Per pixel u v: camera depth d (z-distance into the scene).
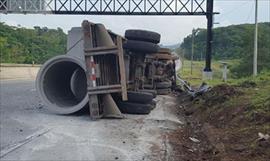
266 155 8.68
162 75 27.11
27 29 95.81
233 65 78.38
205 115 15.88
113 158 8.90
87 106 15.62
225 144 10.24
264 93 15.45
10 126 12.34
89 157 8.91
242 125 11.96
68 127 12.56
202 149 10.44
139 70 18.61
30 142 10.16
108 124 13.45
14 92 26.05
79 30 17.23
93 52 14.73
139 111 15.91
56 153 9.16
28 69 58.62
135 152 9.52
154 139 11.16
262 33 71.31
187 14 43.91
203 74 43.84
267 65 63.53
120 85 14.78
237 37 119.50
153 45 17.80
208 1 43.81
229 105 14.78
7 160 8.40
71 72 19.20
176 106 20.55
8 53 77.62
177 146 10.52
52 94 16.58
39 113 15.55
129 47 17.55
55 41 100.31
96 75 14.74
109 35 15.27
